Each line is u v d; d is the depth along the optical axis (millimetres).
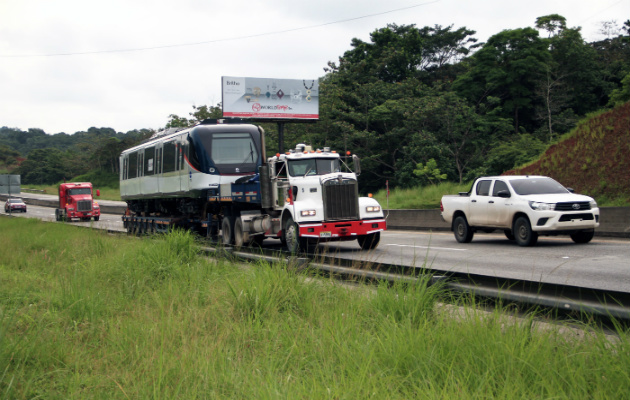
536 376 3949
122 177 30984
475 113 57281
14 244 17594
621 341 4332
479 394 3711
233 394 4203
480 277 6242
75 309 7238
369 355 4582
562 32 66188
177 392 4195
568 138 29500
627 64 67250
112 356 5461
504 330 4883
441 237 21297
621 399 3639
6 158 173875
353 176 15797
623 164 24391
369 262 7820
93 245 14516
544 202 15430
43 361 5301
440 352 4547
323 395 3924
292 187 16000
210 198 19547
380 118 58125
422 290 6129
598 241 16688
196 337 5711
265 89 55812
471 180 47562
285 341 5504
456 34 78875
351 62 73062
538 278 10133
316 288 7414
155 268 9898
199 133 20125
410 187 51844
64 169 150125
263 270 7809
